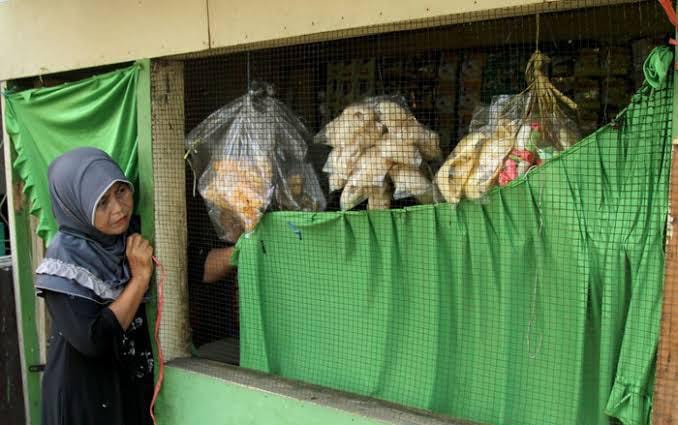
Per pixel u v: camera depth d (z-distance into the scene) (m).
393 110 1.87
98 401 2.12
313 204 2.14
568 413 1.66
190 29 2.15
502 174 1.67
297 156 2.18
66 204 2.01
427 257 1.83
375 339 1.96
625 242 1.52
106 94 2.39
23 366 3.00
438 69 2.82
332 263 2.02
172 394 2.33
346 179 1.92
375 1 1.76
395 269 1.91
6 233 3.32
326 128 1.97
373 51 2.72
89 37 2.44
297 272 2.11
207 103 2.47
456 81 2.79
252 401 2.10
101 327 1.97
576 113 1.89
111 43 2.37
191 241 2.52
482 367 1.79
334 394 2.01
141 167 2.31
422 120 2.80
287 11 1.93
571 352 1.64
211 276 2.35
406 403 1.92
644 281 1.49
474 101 2.74
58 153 2.60
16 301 2.99
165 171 2.32
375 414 1.84
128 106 2.35
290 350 2.17
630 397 1.52
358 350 2.00
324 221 2.00
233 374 2.22
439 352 1.86
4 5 2.71
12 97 2.72
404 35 2.44
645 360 1.50
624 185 1.52
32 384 3.02
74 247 2.02
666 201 1.45
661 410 1.42
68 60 2.53
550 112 1.66
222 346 2.49
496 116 1.72
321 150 2.20
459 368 1.84
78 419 2.07
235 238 2.27
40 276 1.95
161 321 2.35
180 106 2.36
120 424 2.18
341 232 1.98
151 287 2.32
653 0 1.58
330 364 2.08
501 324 1.73
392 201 1.99
